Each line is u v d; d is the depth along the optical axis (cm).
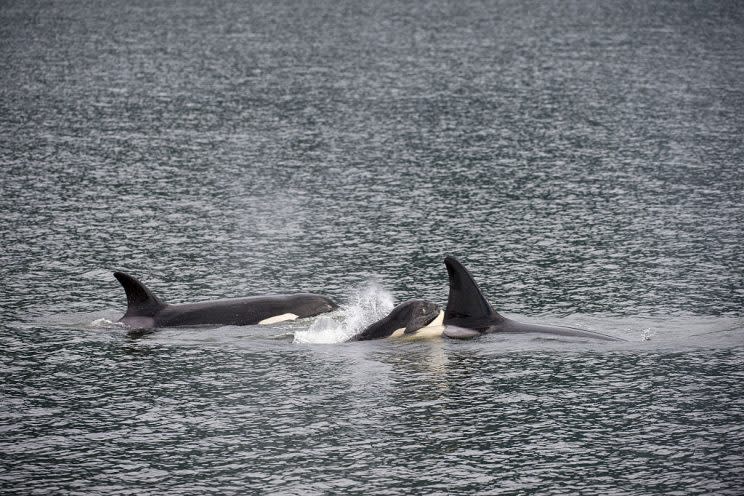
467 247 15550
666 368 10538
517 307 12750
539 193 18875
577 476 8500
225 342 11500
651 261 14700
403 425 9431
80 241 15925
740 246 15400
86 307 12825
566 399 9881
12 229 16512
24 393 10188
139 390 10262
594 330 11775
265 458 8862
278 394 10125
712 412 9550
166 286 13862
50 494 8275
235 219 17300
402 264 14788
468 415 9594
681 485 8325
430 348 11144
